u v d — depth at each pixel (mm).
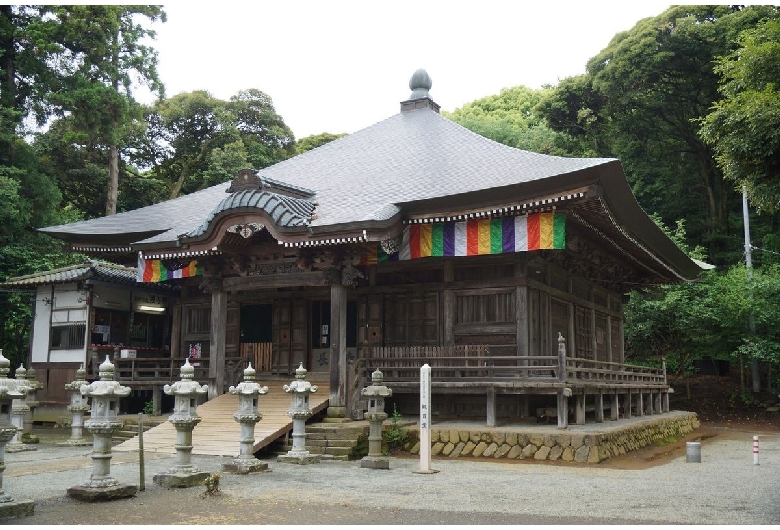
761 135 11938
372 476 13031
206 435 16828
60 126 36969
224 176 45062
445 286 20359
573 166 18125
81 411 18344
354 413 18094
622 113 40938
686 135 39594
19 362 32000
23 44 31578
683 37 35438
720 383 35906
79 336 24672
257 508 9773
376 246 18859
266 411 17938
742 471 14477
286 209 18750
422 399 13781
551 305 21125
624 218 19812
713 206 40062
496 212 18141
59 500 10305
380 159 24125
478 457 15938
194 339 24891
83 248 25250
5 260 31125
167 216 25219
